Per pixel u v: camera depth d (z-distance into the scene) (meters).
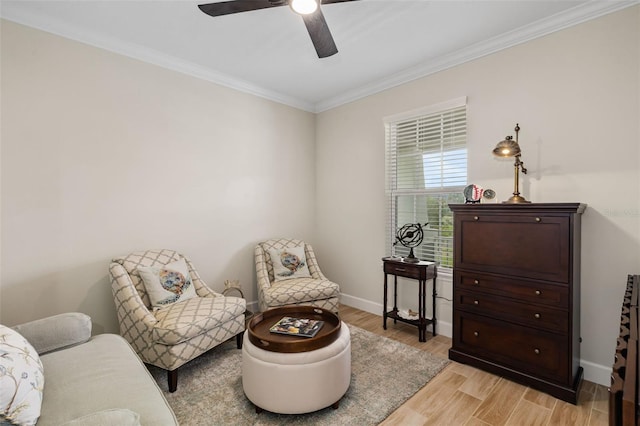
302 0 1.68
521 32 2.52
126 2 2.19
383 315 3.30
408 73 3.27
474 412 1.92
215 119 3.38
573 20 2.29
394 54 2.94
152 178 2.94
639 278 1.94
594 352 2.26
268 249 3.63
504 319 2.27
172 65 3.03
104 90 2.66
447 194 3.14
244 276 3.65
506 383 2.21
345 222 4.03
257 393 1.86
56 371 1.49
